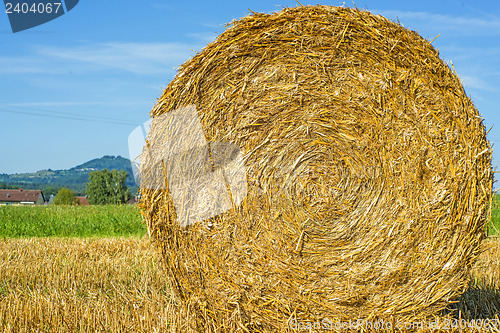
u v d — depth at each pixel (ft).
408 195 15.33
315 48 15.64
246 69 15.70
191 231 15.70
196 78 15.79
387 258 15.39
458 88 15.76
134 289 20.52
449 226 15.42
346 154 15.64
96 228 47.83
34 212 60.80
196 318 16.05
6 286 21.65
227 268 15.56
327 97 15.67
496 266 24.67
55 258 27.35
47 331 15.74
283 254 15.46
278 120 15.71
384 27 15.51
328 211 15.52
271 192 15.58
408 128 15.43
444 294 15.62
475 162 15.64
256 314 15.57
